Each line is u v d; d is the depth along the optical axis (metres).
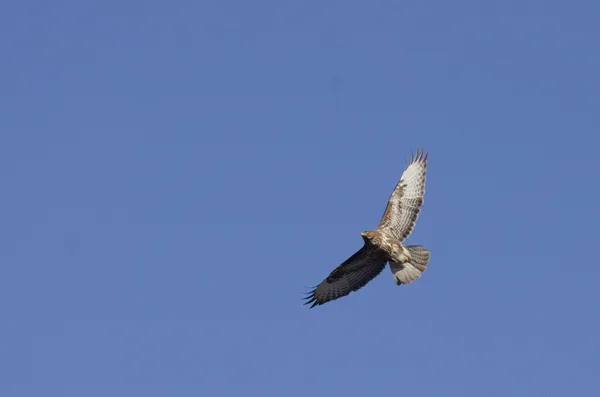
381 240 32.78
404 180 33.41
